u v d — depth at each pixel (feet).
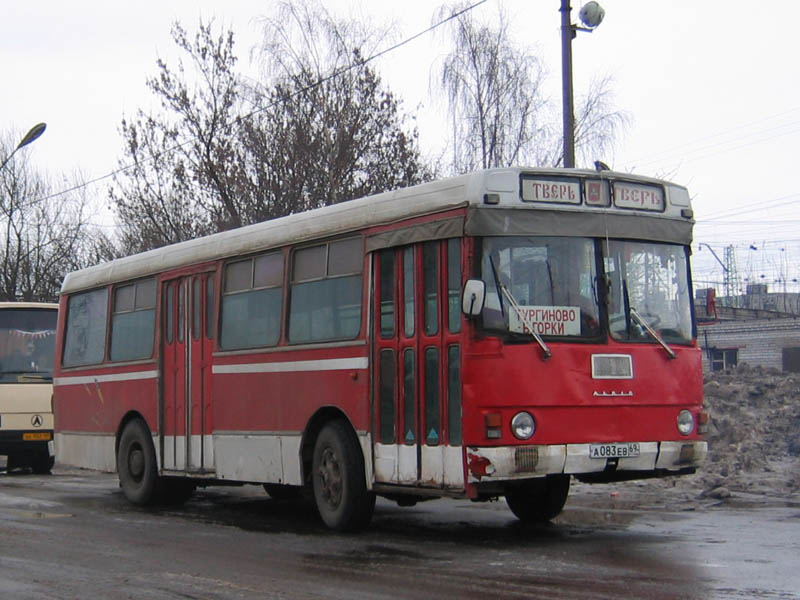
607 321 33.27
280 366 40.06
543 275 32.73
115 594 26.55
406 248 34.83
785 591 25.23
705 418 34.76
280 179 97.40
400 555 31.76
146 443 48.16
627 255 34.19
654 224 34.81
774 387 66.18
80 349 54.80
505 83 96.48
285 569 29.71
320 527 39.24
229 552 33.06
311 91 98.02
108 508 47.26
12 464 73.31
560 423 31.94
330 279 38.19
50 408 67.87
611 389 32.76
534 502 38.60
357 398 36.27
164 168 98.43
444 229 33.09
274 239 41.09
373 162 98.17
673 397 33.86
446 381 32.73
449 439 32.50
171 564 30.91
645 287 34.40
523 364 31.71
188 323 45.85
